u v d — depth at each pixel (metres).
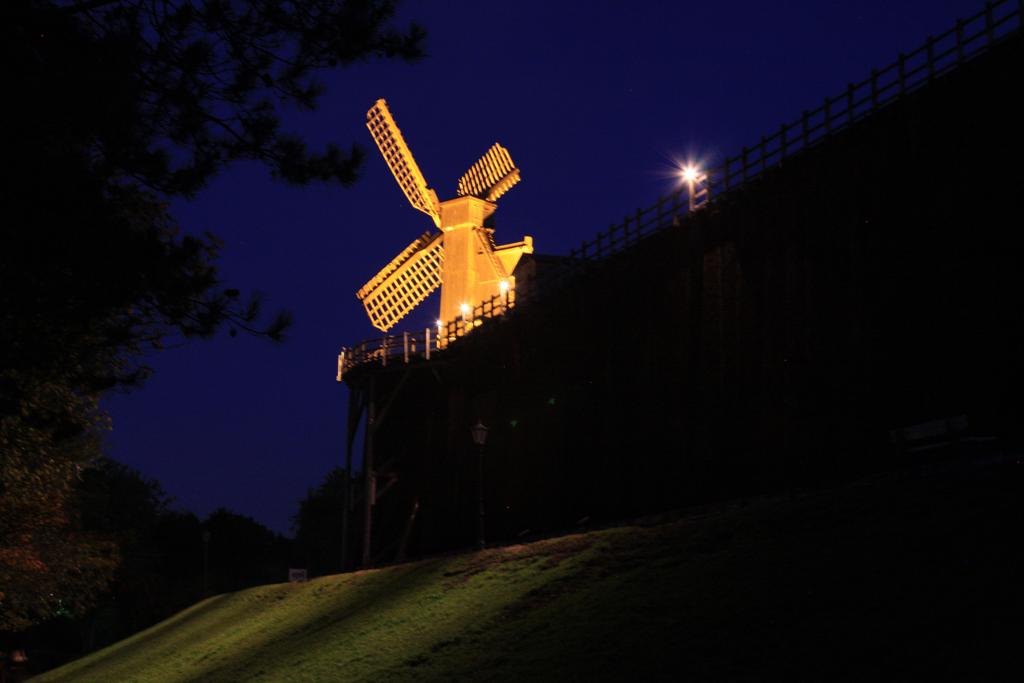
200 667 28.42
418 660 19.19
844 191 22.20
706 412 25.45
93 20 12.00
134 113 11.63
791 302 23.22
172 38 12.33
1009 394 18.05
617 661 14.78
